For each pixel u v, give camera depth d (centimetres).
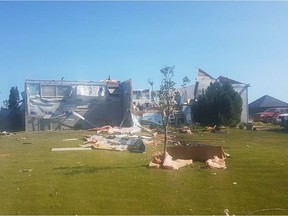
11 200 877
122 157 1653
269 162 1427
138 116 3744
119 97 4209
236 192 941
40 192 956
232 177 1138
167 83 1535
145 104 4275
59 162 1504
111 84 4231
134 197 898
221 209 790
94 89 4119
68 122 3947
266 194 917
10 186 1032
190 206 814
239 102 3531
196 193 934
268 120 4238
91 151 1894
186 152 1512
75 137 2745
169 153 1518
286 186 1004
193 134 2864
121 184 1046
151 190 970
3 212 780
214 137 2597
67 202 856
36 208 809
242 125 3447
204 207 805
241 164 1387
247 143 2177
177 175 1180
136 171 1262
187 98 4381
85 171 1271
